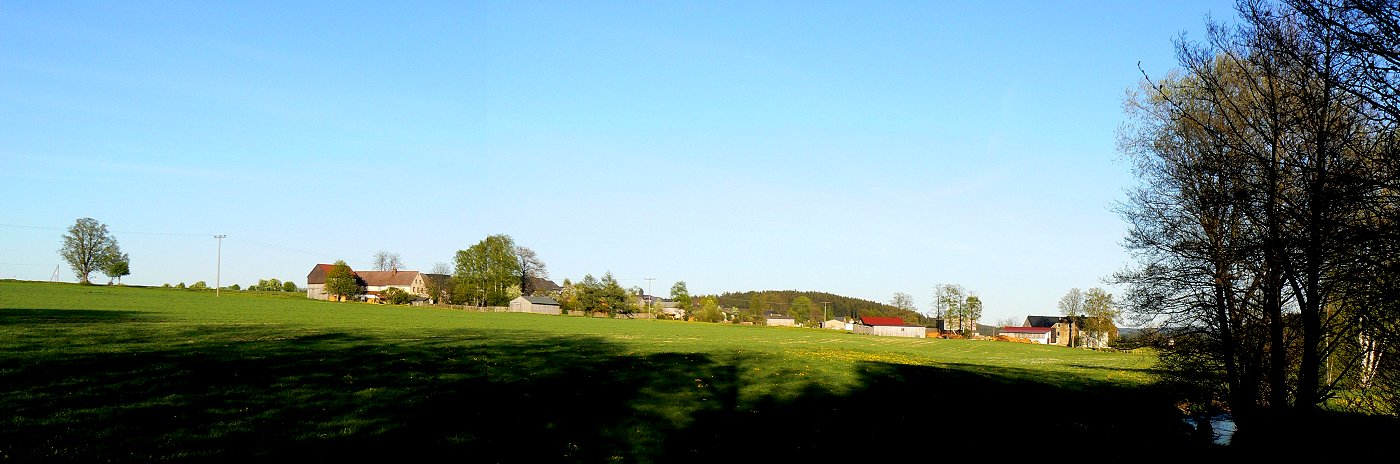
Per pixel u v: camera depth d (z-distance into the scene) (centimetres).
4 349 3084
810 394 3170
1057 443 2392
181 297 10956
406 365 3369
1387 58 1173
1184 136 2319
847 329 17662
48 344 3419
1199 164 2100
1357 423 1956
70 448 1593
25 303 7431
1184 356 2416
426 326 7406
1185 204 2322
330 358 3466
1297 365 2178
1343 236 1268
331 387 2608
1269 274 1919
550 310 15675
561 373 3403
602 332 8444
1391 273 1198
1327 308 1905
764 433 2283
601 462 1827
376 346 4325
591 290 15812
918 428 2508
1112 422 2867
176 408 2077
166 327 5153
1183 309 2312
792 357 5056
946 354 7788
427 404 2397
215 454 1644
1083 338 12038
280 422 1995
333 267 15162
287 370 2959
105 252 14388
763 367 4169
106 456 1556
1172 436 2584
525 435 2045
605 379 3275
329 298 14875
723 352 5397
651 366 3906
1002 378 4469
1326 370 2189
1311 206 1421
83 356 2997
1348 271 1340
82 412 1933
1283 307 2072
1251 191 1764
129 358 3020
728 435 2222
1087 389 4075
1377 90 1189
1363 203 1218
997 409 3064
